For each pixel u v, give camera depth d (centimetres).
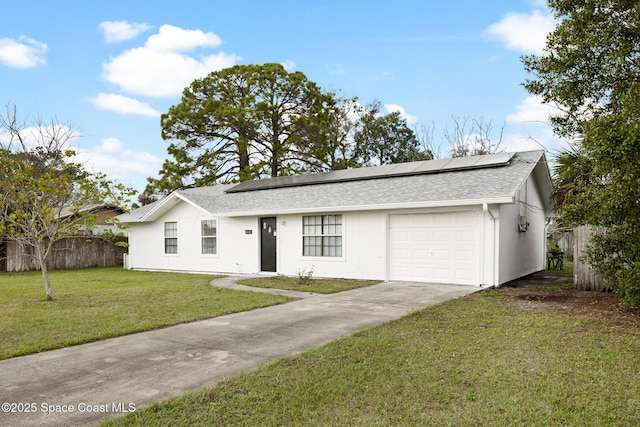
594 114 803
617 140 591
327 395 404
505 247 1184
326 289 1104
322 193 1516
